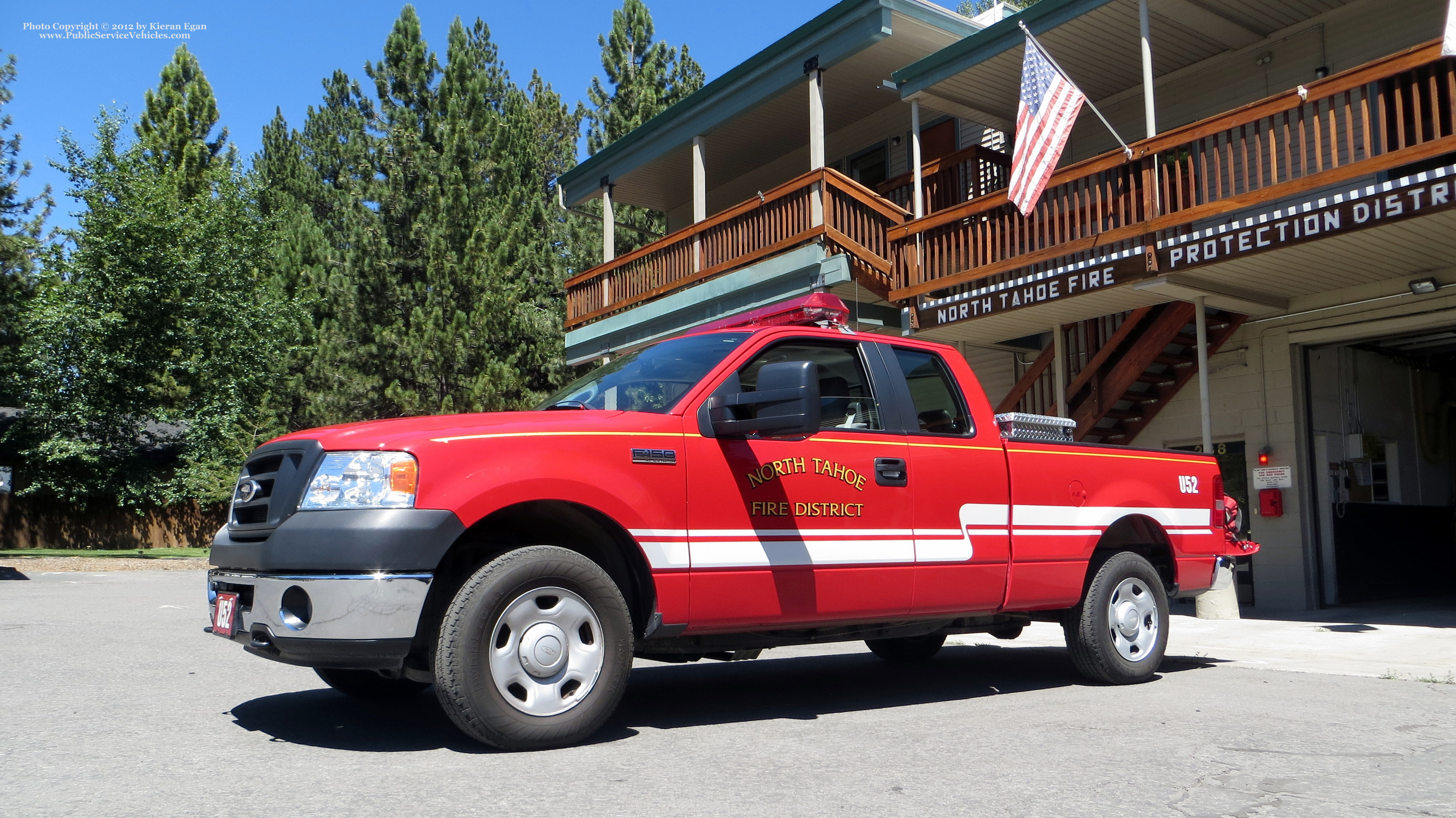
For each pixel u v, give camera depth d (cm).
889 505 547
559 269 3136
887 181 1680
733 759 425
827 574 520
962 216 1220
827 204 1418
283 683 626
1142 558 672
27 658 725
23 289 2648
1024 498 607
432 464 422
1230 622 1057
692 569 477
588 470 454
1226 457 1276
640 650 494
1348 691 629
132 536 2984
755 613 496
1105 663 639
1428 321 1070
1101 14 1177
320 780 381
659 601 468
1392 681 677
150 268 2592
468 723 418
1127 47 1268
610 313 1895
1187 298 1099
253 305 2784
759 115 1730
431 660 436
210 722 500
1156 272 1017
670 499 475
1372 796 380
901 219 1370
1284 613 1152
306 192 4403
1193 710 555
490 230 2970
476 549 465
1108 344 1212
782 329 543
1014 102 1445
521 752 431
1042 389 1402
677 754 433
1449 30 809
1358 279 1074
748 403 484
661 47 3369
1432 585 1377
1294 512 1189
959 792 376
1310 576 1180
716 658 551
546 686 438
